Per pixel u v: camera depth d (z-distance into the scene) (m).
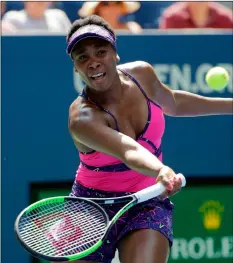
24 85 19.84
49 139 20.02
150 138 13.66
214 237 20.59
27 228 12.70
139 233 13.34
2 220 20.00
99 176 13.72
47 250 12.39
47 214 12.95
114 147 12.38
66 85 19.91
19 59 19.77
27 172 20.02
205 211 20.61
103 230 12.42
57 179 20.12
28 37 19.75
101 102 13.27
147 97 13.71
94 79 12.90
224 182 20.66
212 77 16.03
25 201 20.03
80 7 23.59
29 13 22.59
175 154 20.47
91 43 12.77
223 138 20.56
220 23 23.23
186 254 20.50
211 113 15.63
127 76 13.80
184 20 22.97
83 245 12.34
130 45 19.98
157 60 20.11
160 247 13.24
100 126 12.81
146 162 11.90
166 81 20.19
